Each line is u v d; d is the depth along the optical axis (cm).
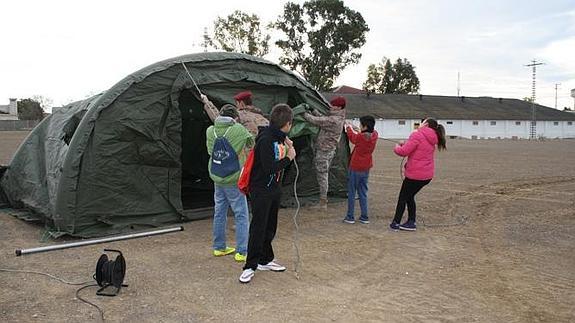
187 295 499
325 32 5834
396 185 1353
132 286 523
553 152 2823
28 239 729
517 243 724
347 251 671
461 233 786
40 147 939
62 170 732
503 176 1561
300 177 1009
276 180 538
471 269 597
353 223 851
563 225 845
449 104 6588
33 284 530
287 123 527
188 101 1045
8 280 542
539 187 1310
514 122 6431
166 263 606
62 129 855
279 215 909
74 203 730
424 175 778
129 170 779
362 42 5931
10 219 880
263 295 502
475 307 478
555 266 611
